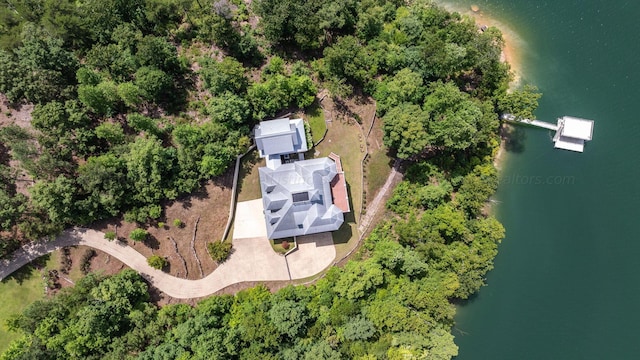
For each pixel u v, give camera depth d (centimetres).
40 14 8544
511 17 9912
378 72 9275
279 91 8525
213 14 8400
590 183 9419
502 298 9125
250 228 8744
